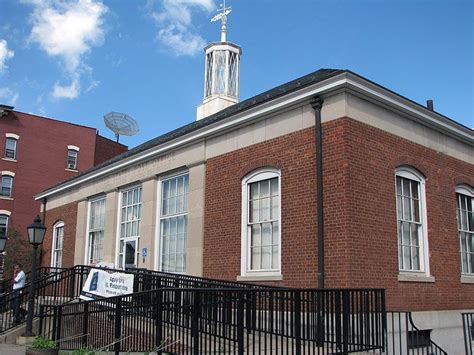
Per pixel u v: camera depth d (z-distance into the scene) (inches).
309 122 507.5
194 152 660.1
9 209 1513.3
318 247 470.0
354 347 378.0
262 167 554.6
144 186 757.9
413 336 449.1
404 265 513.3
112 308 441.4
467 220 622.5
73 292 674.2
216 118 632.4
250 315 359.6
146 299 433.1
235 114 579.8
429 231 546.9
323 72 575.2
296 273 490.0
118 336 410.9
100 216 894.4
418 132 558.3
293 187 511.5
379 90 495.2
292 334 362.0
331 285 455.5
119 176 832.9
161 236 718.5
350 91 482.0
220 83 950.4
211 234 607.8
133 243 775.1
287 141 527.8
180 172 693.3
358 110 488.1
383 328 389.7
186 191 681.6
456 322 550.3
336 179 470.0
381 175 497.7
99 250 877.8
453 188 597.9
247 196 570.6
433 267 542.0
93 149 1699.1
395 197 508.7
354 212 460.8
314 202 486.6
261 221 547.5
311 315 408.2
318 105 496.4
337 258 455.8
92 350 393.4
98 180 899.4
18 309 615.8
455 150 614.5
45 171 1590.8
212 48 968.3
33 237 575.2
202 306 370.6
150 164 753.0
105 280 561.3
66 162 1636.3
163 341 361.4
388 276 480.4
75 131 1672.0
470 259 613.9
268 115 553.9
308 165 499.8
